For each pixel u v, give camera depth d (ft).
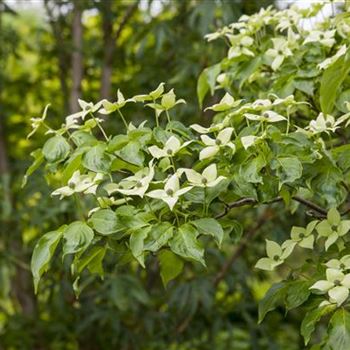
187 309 12.01
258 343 12.40
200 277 11.49
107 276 10.85
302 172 6.30
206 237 11.17
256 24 7.59
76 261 6.17
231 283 11.71
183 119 11.72
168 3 11.88
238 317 12.89
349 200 7.45
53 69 14.37
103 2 12.10
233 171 6.15
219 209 7.17
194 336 12.34
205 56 10.88
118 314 11.50
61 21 13.12
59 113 13.29
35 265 6.05
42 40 14.03
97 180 6.17
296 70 7.17
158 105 6.41
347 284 6.07
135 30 12.39
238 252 11.20
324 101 6.66
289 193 6.33
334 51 7.32
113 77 13.46
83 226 5.99
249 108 6.38
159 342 12.26
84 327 11.47
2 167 12.85
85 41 12.99
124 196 6.26
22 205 11.62
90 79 13.55
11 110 13.76
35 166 6.50
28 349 12.16
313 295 6.38
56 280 11.35
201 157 6.13
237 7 9.89
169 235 5.93
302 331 6.23
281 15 7.61
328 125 6.50
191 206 6.37
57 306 11.48
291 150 6.15
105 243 6.42
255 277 13.05
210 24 10.37
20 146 13.85
